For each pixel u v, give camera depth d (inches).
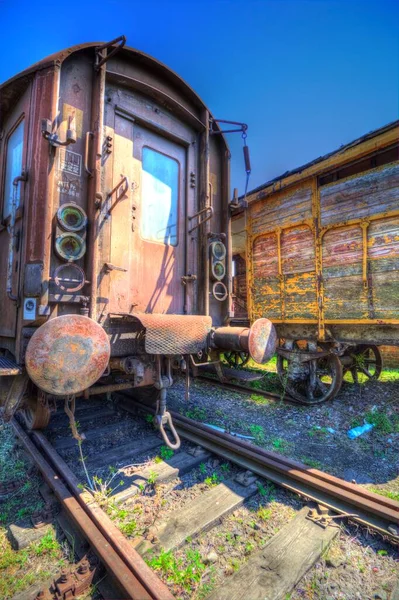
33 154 108.3
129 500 103.7
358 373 282.2
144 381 123.6
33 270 101.0
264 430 167.5
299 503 104.4
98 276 117.0
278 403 214.5
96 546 77.1
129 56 133.0
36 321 101.1
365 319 187.2
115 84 131.0
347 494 100.3
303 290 223.1
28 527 90.2
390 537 86.2
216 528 92.5
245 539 88.3
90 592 70.7
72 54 115.6
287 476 113.7
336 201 205.2
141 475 116.0
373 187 187.2
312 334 220.4
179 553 82.9
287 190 237.9
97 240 111.3
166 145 151.7
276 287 243.0
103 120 124.2
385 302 179.0
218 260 161.0
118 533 81.0
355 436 163.8
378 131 179.9
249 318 262.8
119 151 130.1
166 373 126.6
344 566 79.9
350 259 196.9
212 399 219.9
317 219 215.2
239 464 123.3
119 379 137.9
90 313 108.6
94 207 111.1
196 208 161.6
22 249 107.7
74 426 112.4
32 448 128.3
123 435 150.3
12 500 103.3
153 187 145.0
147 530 88.6
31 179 107.9
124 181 116.3
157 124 144.6
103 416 172.4
